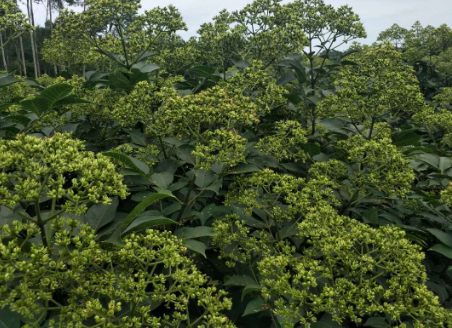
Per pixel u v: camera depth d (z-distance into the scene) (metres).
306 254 3.63
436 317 2.97
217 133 4.02
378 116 5.64
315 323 3.04
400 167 4.51
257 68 5.90
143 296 2.75
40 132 5.38
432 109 7.35
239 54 7.63
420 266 3.27
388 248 3.21
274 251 3.96
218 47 7.39
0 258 2.43
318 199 4.21
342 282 3.09
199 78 7.69
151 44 6.85
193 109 4.26
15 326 2.56
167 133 4.69
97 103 5.77
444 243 3.81
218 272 4.30
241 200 4.26
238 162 4.35
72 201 2.89
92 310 2.57
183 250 3.16
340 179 4.92
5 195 2.52
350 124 6.43
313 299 3.01
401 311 3.07
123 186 3.00
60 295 2.95
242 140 3.96
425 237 4.65
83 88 5.85
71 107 5.76
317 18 6.78
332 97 5.91
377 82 5.53
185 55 8.18
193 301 3.79
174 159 4.76
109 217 3.19
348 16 6.68
